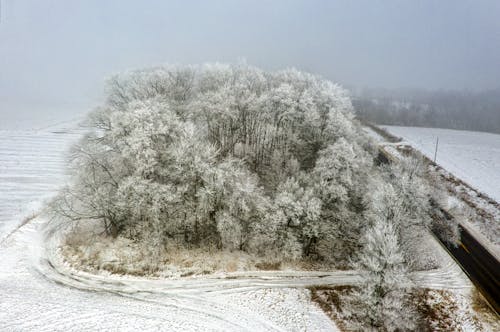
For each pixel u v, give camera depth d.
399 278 22.22
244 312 24.36
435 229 36.59
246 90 38.88
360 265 24.97
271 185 36.59
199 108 36.03
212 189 27.83
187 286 26.34
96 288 25.20
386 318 22.83
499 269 31.23
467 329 24.89
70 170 34.12
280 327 23.45
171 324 22.42
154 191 27.08
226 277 27.72
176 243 30.58
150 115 29.16
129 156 28.14
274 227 28.55
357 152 34.97
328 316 25.09
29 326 20.69
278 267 29.61
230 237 29.02
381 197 27.95
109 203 28.44
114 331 21.11
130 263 27.80
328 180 31.22
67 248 28.88
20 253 27.95
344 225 31.17
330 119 36.72
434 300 27.28
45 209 30.22
